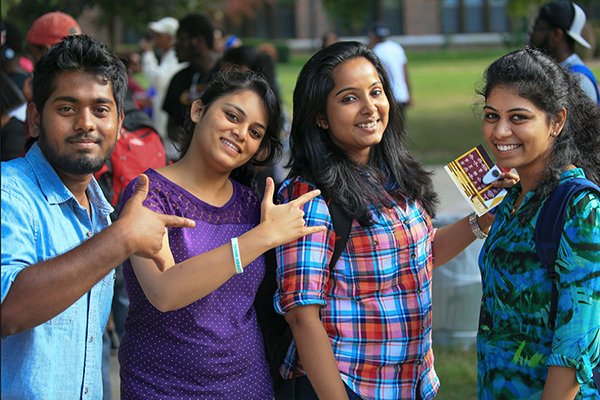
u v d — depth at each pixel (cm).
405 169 333
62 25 540
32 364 256
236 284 300
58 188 267
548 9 554
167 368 296
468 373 546
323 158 317
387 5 4575
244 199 318
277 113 311
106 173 472
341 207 309
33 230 258
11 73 617
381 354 311
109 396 483
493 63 306
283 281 307
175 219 246
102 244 235
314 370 302
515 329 292
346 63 315
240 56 645
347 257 311
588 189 283
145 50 1492
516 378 292
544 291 285
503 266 295
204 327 295
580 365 277
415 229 322
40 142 267
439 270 579
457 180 343
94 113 266
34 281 230
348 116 313
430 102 2139
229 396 300
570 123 300
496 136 297
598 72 2522
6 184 254
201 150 304
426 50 4566
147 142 487
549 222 284
